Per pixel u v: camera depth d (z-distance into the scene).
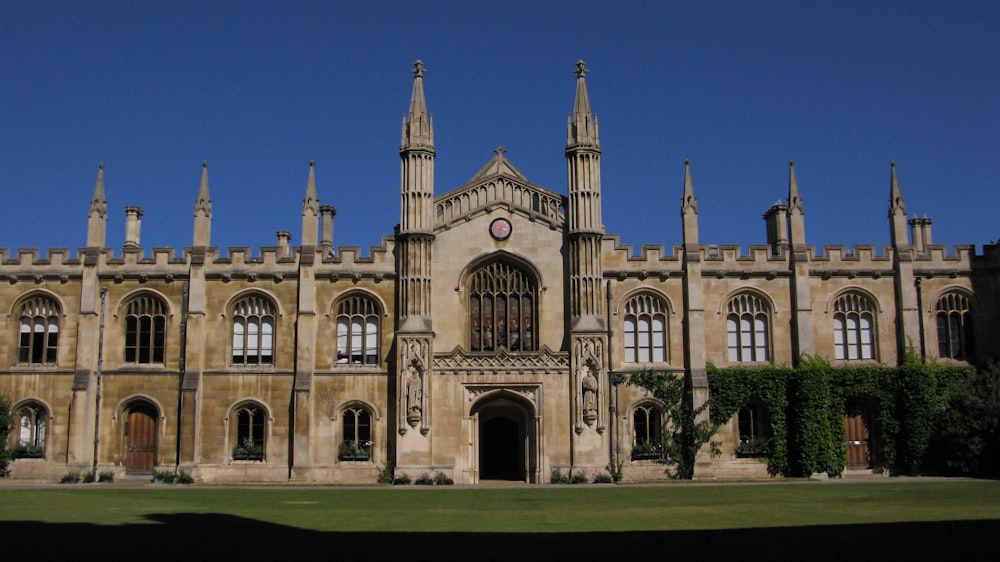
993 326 59.94
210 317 58.28
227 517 32.66
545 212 59.06
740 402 57.50
